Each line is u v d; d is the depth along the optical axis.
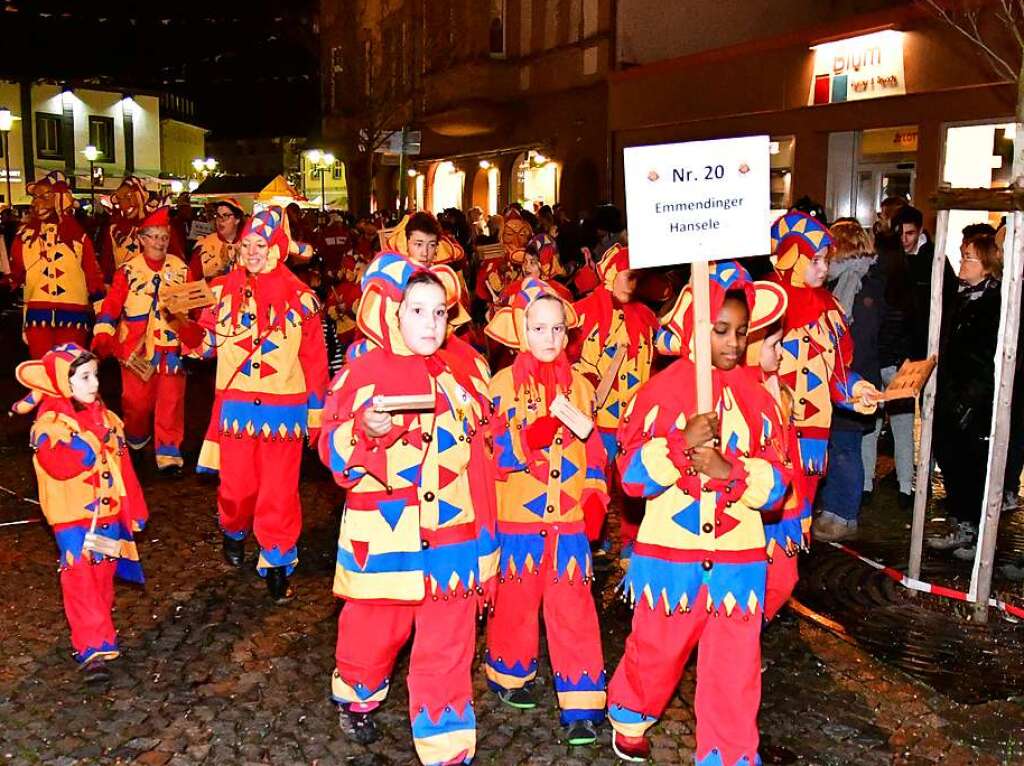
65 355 5.12
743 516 3.97
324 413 4.16
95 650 5.22
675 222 3.89
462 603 4.16
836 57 15.90
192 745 4.63
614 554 7.11
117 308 9.04
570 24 22.62
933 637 5.80
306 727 4.79
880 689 5.18
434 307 4.06
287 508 6.18
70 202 11.12
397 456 4.11
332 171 53.97
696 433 3.80
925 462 6.34
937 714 4.91
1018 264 5.78
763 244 3.93
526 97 24.20
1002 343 5.80
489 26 24.75
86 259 11.09
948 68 14.09
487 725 4.81
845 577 6.74
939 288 6.09
